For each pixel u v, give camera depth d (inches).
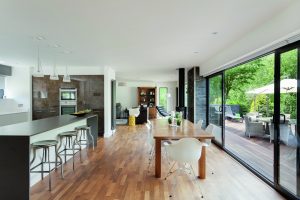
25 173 110.8
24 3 98.0
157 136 135.7
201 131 153.3
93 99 305.0
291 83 115.7
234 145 230.1
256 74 207.6
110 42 165.5
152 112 519.2
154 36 149.4
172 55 216.1
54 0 95.3
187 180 142.9
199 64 273.7
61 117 199.9
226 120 253.0
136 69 328.5
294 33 99.3
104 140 274.8
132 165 174.2
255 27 130.7
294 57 112.7
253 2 97.9
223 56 191.6
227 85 230.2
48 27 130.5
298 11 95.3
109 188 130.6
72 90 305.0
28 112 296.7
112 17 114.9
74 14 111.0
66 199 116.3
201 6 101.8
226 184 136.2
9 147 110.9
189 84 313.1
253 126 252.5
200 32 140.4
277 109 124.8
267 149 215.6
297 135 113.0
